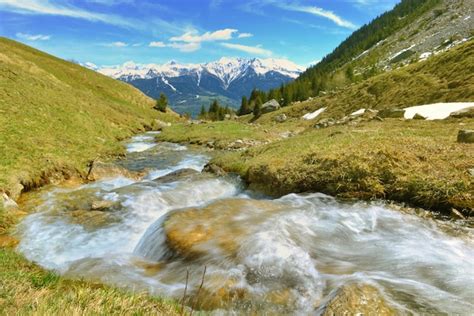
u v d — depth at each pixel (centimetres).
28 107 3341
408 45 18238
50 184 1994
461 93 3625
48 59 10300
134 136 5338
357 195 1443
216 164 2541
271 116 8212
